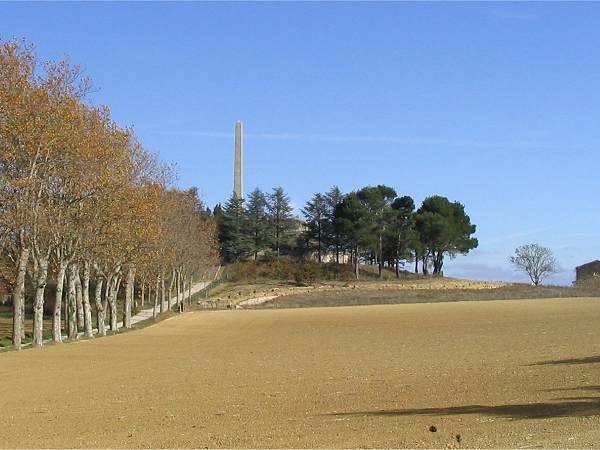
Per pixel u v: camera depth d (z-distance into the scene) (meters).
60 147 44.69
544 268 149.88
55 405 23.00
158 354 43.94
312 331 65.31
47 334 72.19
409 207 141.25
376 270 151.50
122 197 52.38
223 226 150.62
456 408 19.48
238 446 15.31
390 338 54.69
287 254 157.12
